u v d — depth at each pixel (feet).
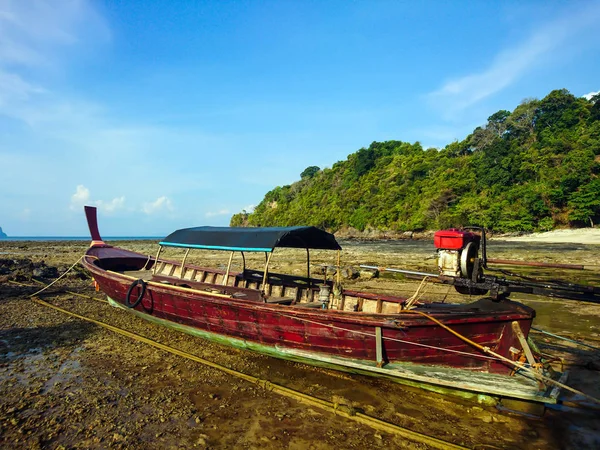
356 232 245.24
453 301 43.47
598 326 32.14
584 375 22.26
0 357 24.50
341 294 27.53
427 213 201.16
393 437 15.92
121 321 33.60
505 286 20.21
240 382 21.30
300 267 73.97
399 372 19.30
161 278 33.55
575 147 175.63
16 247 158.61
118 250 48.65
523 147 201.26
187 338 29.37
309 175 401.08
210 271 40.29
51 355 24.94
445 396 19.67
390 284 55.26
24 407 17.97
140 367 23.17
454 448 14.98
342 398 19.63
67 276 57.26
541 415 17.60
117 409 17.92
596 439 15.76
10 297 42.42
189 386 20.66
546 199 157.89
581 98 205.16
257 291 26.89
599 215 148.87
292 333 23.30
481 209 177.47
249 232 27.99
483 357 19.42
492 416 17.79
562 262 75.31
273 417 17.43
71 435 15.70
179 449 14.85
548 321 33.83
